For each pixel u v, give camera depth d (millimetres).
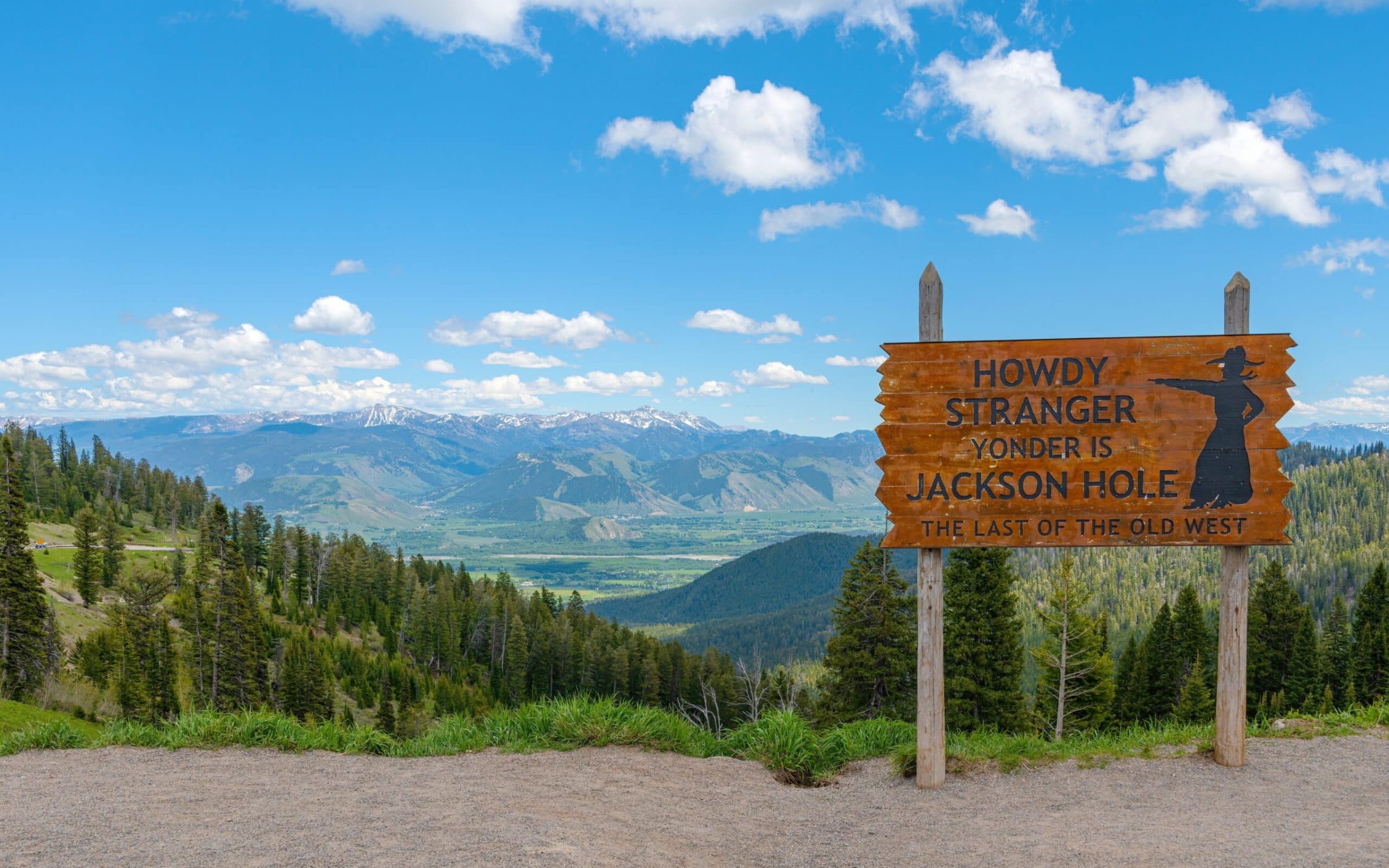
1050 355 9945
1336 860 6305
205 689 72062
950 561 36344
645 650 114500
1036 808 8258
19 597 54594
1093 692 41781
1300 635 51688
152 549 152125
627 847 6684
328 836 6457
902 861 6793
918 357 10055
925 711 9289
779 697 32844
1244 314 9836
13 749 9422
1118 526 9859
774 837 7473
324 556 146625
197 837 6328
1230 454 9766
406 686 101188
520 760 9852
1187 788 8656
